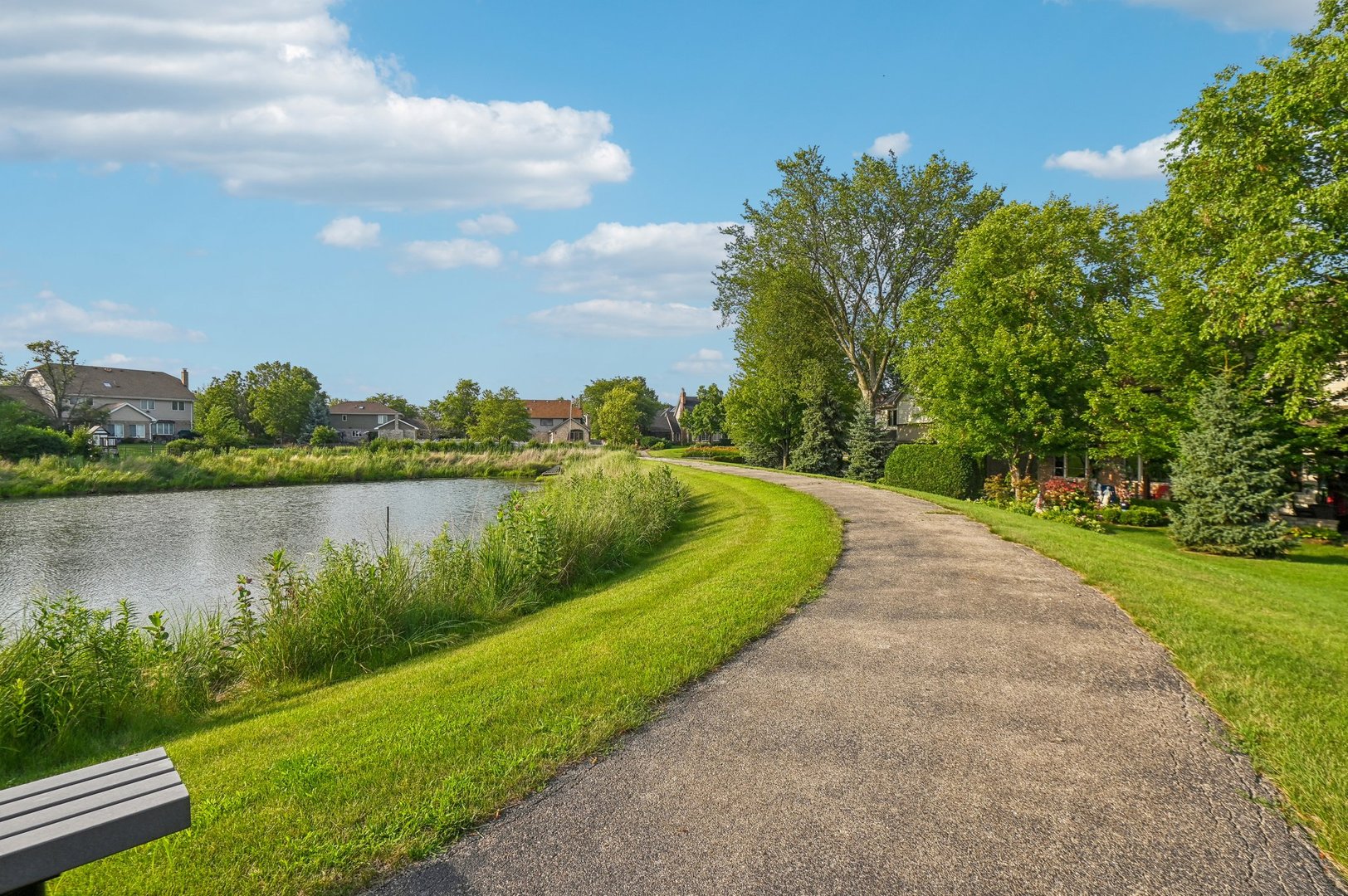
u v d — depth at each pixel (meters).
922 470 31.22
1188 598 7.54
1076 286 25.64
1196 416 18.17
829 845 3.36
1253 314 15.57
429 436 105.50
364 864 3.24
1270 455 17.02
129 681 7.04
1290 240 14.77
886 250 39.97
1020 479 25.53
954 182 38.12
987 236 26.11
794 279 40.25
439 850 3.35
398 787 3.92
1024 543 11.25
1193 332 19.30
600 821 3.59
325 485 41.97
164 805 2.46
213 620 8.83
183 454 43.56
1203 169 17.75
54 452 40.09
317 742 4.76
